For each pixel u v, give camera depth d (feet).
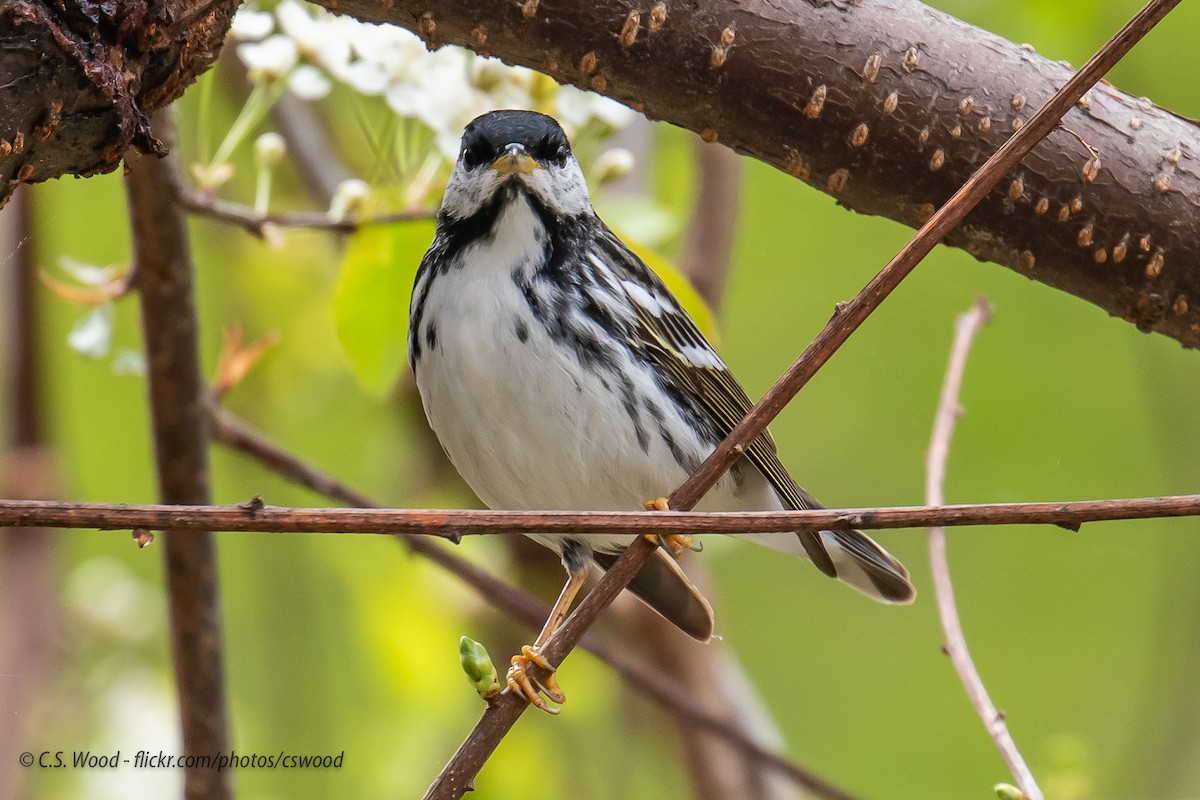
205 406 29.17
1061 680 49.29
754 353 50.24
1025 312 49.06
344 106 43.24
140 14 17.66
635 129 40.09
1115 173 22.43
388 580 40.29
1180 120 23.13
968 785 47.55
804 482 49.03
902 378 49.47
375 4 21.30
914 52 22.15
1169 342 45.06
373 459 44.96
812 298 50.24
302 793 39.81
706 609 29.96
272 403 43.78
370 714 42.04
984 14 37.65
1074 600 51.01
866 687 50.57
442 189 29.89
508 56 21.76
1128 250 22.65
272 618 40.57
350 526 16.16
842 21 22.07
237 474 43.98
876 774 47.93
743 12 21.70
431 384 28.55
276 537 41.01
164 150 18.49
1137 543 50.98
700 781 38.83
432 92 28.89
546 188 28.63
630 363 28.43
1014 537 52.26
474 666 19.08
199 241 43.29
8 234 33.71
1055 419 47.34
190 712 29.22
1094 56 18.60
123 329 46.06
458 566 33.24
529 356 27.81
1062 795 26.16
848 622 52.11
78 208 45.24
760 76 21.85
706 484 18.84
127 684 35.86
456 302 28.17
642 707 41.96
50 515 15.43
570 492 28.66
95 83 17.29
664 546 27.07
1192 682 42.06
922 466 48.34
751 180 50.29
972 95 22.21
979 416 47.85
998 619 51.01
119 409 46.55
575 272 28.48
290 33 28.53
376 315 30.22
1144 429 46.73
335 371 42.98
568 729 41.16
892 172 22.45
